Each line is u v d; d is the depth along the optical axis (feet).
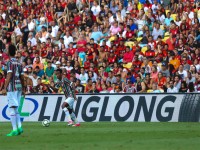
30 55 380.78
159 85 326.65
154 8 400.88
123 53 367.04
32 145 160.97
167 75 340.18
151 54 356.59
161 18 393.50
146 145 156.66
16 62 196.13
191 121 288.30
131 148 149.18
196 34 367.66
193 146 153.28
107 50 370.32
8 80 194.08
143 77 337.31
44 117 303.07
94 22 406.00
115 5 410.72
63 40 392.88
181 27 373.20
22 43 399.85
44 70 365.20
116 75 334.24
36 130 226.99
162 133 202.39
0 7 440.86
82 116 299.17
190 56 347.97
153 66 334.44
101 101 297.74
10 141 173.99
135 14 396.78
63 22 415.03
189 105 288.51
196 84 324.19
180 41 361.10
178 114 289.74
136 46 364.58
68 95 258.78
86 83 345.92
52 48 385.50
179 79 319.27
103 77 345.31
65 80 258.16
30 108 304.50
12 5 440.04
